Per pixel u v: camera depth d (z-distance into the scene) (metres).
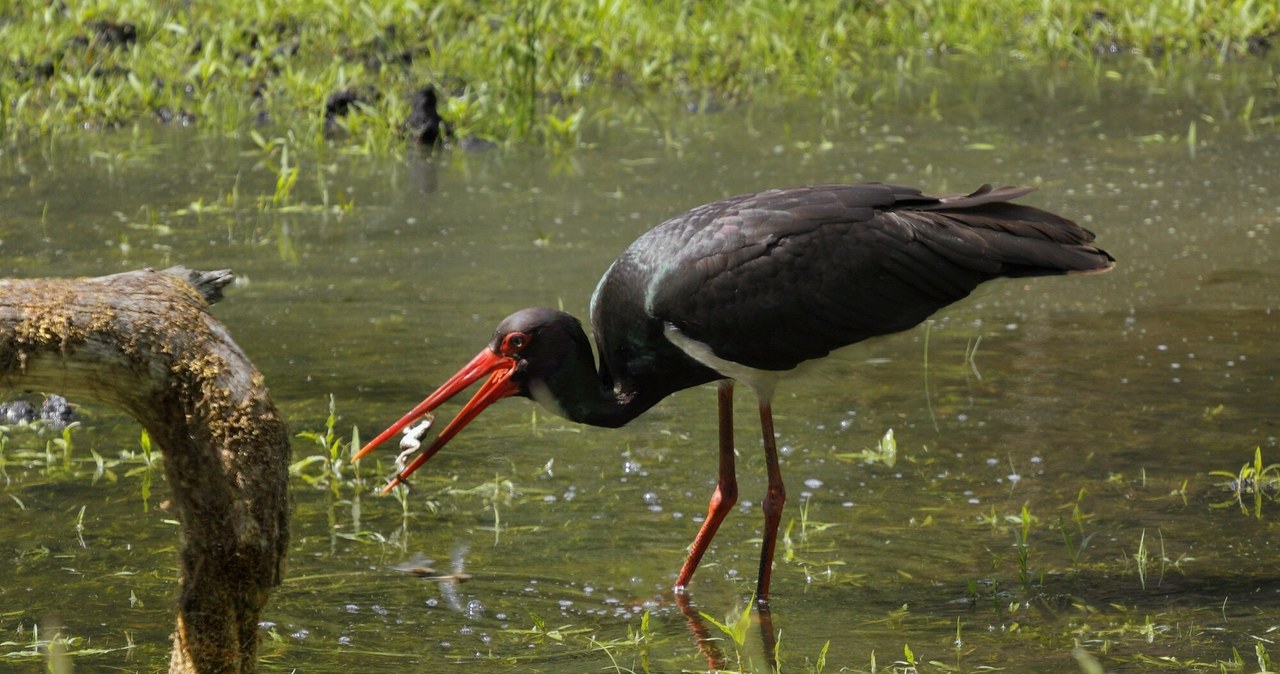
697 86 21.80
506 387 9.36
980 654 7.95
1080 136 19.56
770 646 8.12
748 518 9.95
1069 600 8.64
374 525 9.69
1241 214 16.45
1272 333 13.15
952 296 9.32
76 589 8.56
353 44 21.56
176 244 15.29
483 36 21.75
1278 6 24.56
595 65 22.08
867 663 7.88
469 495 10.20
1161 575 8.95
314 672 7.68
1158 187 17.41
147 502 9.81
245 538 5.78
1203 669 7.69
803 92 21.77
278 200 16.64
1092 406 11.66
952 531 9.63
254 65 20.56
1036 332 13.38
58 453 10.65
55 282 5.70
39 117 19.17
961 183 17.38
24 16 21.47
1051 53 23.59
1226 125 19.97
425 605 8.57
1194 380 12.13
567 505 10.07
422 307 13.73
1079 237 9.48
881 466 10.68
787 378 9.46
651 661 7.93
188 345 5.71
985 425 11.36
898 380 12.35
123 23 21.45
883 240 9.18
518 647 8.08
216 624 5.86
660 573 9.12
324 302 13.84
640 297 9.23
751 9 23.69
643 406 9.52
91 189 17.05
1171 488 10.21
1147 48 23.88
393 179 17.81
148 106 19.89
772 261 9.09
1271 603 8.52
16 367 5.55
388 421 11.27
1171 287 14.38
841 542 9.52
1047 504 10.00
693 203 16.72
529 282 14.34
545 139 19.33
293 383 11.98
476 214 16.47
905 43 24.19
